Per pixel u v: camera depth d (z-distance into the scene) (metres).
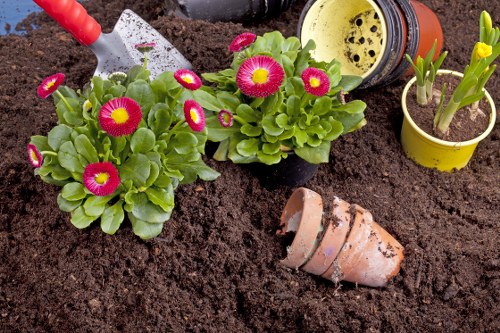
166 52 1.11
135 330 0.94
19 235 0.99
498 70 1.21
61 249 0.97
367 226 0.96
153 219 0.92
